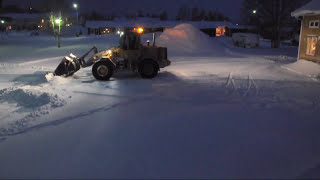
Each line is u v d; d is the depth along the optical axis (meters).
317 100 9.06
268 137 6.10
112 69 12.24
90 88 10.68
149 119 7.23
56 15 58.94
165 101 8.90
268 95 9.72
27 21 80.94
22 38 49.50
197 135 6.20
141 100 9.02
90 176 4.63
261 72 14.63
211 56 22.42
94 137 6.16
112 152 5.45
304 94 9.88
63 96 9.31
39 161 5.16
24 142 5.98
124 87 10.89
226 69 15.59
